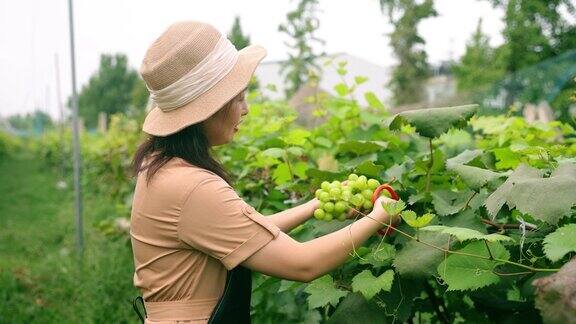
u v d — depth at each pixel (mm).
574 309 1118
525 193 1441
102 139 13414
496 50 17359
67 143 17844
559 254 1298
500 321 1682
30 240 7949
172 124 1696
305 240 2277
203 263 1683
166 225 1663
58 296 5285
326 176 2293
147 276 1752
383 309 1697
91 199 11664
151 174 1698
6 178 19234
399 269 1558
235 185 3014
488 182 1672
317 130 3445
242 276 1678
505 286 1683
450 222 1736
